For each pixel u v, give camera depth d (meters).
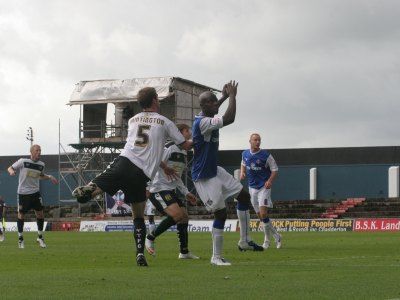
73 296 11.35
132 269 16.41
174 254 23.91
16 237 44.97
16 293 11.72
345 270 15.74
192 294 11.56
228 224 58.19
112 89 77.50
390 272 15.20
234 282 13.23
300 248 26.92
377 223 56.47
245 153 27.83
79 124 79.44
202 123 17.91
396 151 79.62
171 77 76.12
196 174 18.27
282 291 11.90
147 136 16.97
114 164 16.94
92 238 42.25
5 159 89.56
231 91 17.91
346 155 80.81
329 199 78.00
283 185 82.12
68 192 85.62
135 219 17.50
